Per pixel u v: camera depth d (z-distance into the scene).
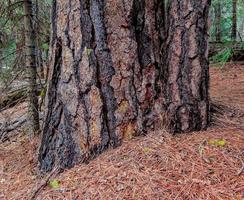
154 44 2.68
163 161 2.36
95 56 2.57
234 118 3.15
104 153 2.63
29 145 3.57
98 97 2.61
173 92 2.70
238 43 7.92
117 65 2.61
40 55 3.91
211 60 7.72
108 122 2.64
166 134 2.65
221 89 5.14
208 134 2.67
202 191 2.07
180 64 2.67
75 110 2.65
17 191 2.64
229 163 2.28
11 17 3.69
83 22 2.54
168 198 2.06
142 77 2.66
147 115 2.69
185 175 2.21
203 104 2.76
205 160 2.32
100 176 2.38
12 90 4.55
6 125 4.19
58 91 2.71
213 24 8.91
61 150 2.73
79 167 2.62
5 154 3.50
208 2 2.65
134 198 2.11
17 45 3.87
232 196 2.00
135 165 2.38
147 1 2.62
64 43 2.61
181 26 2.63
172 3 2.65
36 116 3.72
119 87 2.62
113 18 2.55
